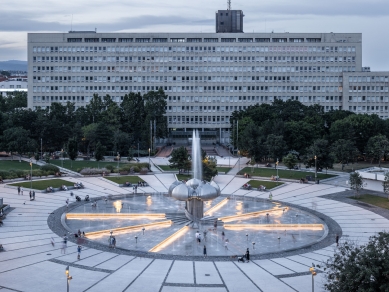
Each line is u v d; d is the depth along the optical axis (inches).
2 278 2741.1
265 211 4598.9
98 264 3016.7
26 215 4237.2
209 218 4276.6
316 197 5265.8
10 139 7377.0
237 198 5246.1
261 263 3105.3
